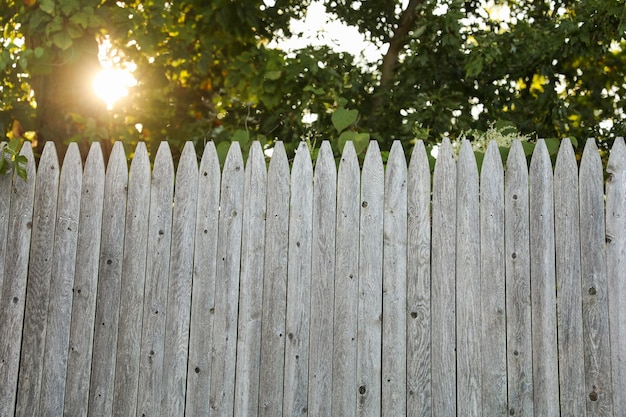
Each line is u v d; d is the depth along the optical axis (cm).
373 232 392
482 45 702
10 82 656
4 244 411
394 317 385
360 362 384
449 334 381
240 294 397
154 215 407
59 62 644
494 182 389
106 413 395
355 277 390
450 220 388
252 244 399
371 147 399
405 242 390
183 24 731
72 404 397
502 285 381
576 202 383
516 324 378
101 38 716
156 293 401
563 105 712
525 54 707
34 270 409
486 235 385
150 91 776
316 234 396
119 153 416
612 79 795
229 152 409
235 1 703
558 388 373
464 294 382
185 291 400
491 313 380
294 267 395
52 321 404
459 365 378
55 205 413
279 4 795
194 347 395
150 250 405
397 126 739
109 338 400
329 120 649
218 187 406
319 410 384
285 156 404
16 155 408
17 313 405
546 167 388
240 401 389
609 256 377
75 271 407
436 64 727
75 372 399
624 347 370
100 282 405
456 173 392
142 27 662
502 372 376
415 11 784
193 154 411
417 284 386
